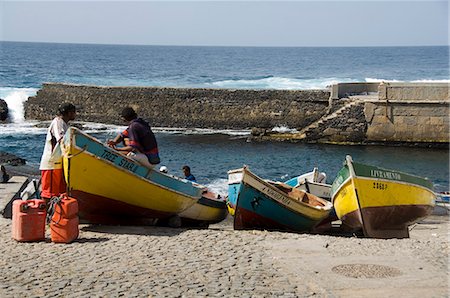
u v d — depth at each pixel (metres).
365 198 15.12
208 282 8.85
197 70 108.31
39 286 8.60
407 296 8.33
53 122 12.38
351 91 43.47
